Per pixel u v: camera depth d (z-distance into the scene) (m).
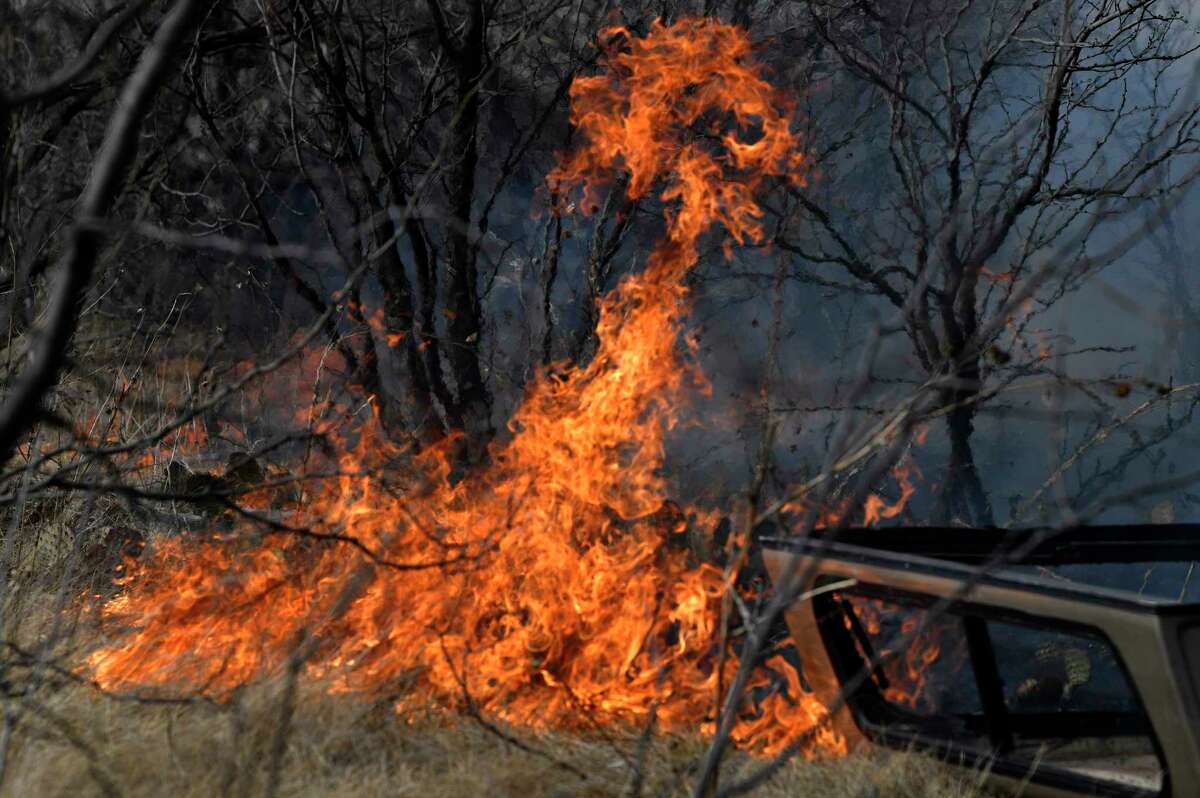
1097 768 6.82
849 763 6.98
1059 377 6.57
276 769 5.91
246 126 12.95
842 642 7.26
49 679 7.57
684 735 7.62
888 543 7.52
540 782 6.66
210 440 12.21
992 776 6.46
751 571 9.42
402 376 11.59
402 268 11.59
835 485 11.91
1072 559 7.97
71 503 10.42
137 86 4.68
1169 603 5.57
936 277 12.95
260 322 13.43
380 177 11.63
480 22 11.69
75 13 10.08
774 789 6.66
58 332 4.71
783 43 14.13
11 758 6.32
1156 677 5.56
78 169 9.84
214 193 13.59
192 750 6.54
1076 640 11.43
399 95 14.31
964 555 7.73
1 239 6.82
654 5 12.98
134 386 11.42
